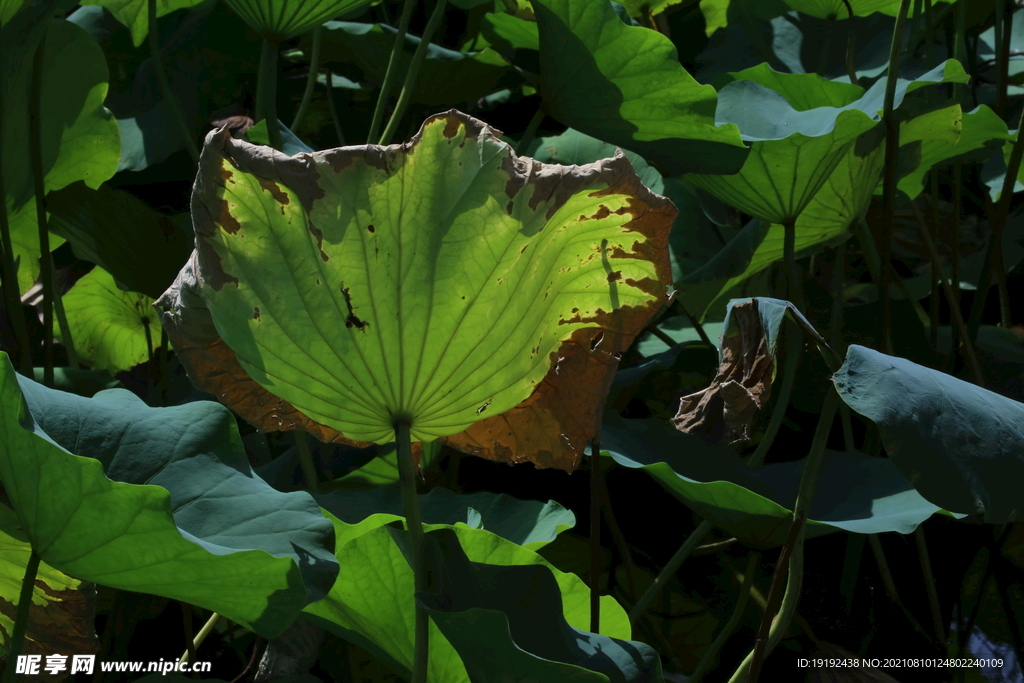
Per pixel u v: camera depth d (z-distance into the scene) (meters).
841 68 4.64
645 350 4.24
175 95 4.18
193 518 2.62
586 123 3.18
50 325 3.12
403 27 3.18
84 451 2.66
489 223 2.52
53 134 3.25
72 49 3.17
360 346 2.55
